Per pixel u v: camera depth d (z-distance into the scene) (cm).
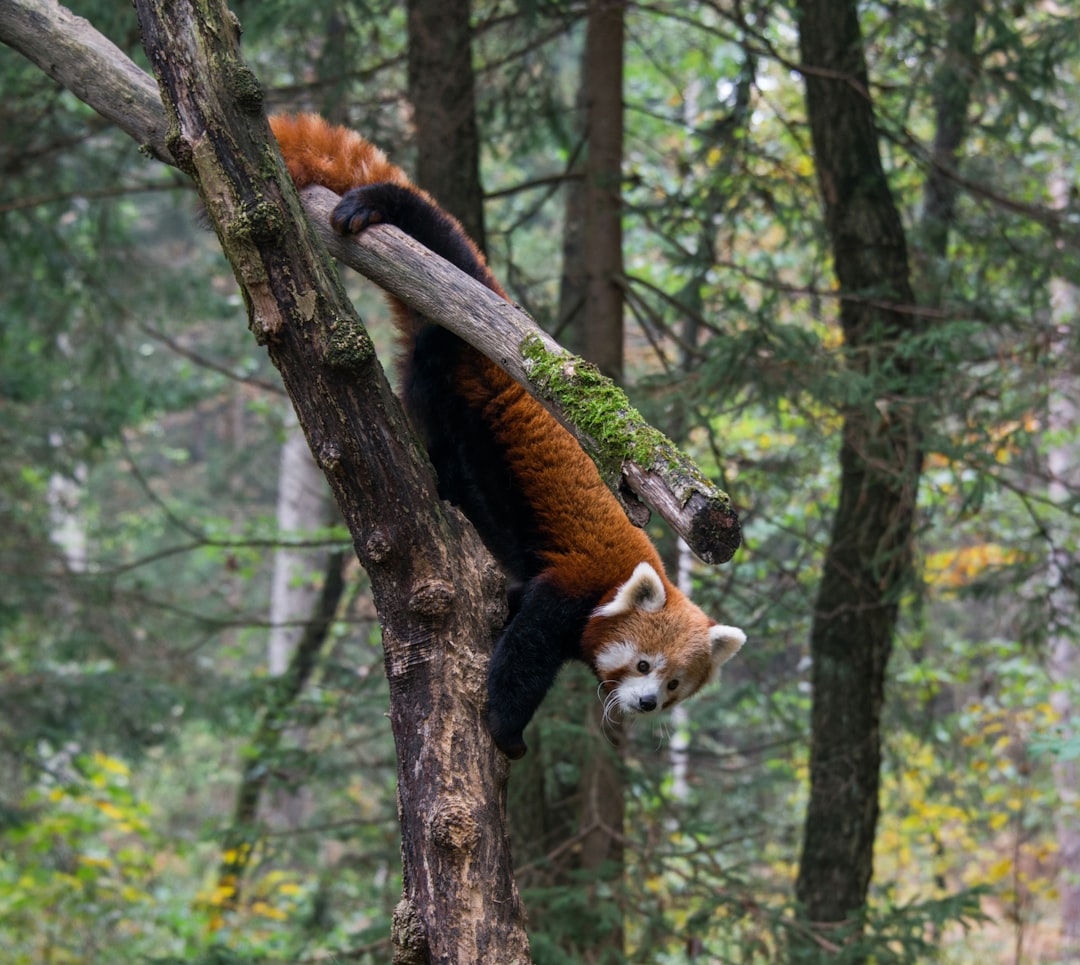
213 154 401
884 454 899
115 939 1468
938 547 1494
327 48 1018
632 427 379
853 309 989
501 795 420
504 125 1121
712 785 1352
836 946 838
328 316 408
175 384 1817
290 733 1500
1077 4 1107
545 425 531
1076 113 1630
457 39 981
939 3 1053
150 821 2311
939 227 1088
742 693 1253
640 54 1892
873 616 1009
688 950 870
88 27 487
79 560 1465
